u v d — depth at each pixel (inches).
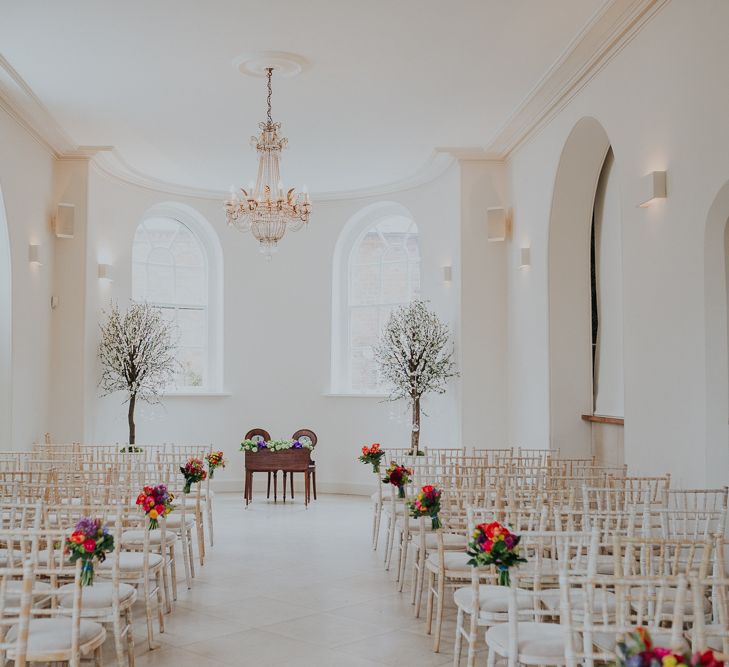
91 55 281.3
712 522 175.6
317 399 485.4
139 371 411.8
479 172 393.4
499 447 385.1
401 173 441.1
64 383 383.6
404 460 335.6
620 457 294.2
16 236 335.3
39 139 359.9
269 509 415.2
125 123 355.9
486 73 298.2
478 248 390.6
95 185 405.4
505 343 387.9
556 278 325.7
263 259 490.3
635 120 245.6
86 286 389.1
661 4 226.8
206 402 477.1
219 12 249.0
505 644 135.6
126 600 167.3
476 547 139.6
